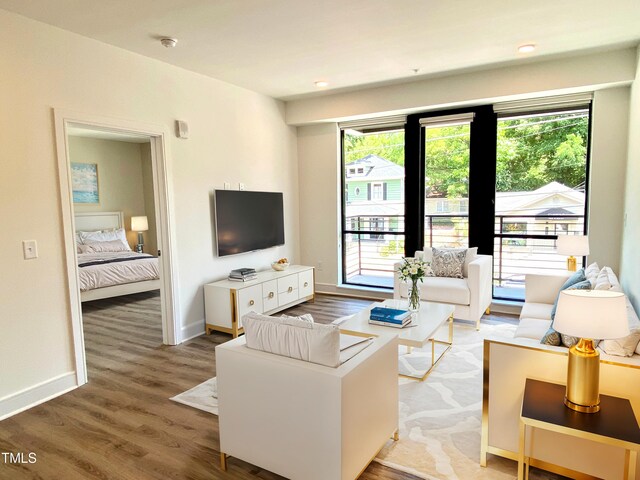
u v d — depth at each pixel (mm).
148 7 2771
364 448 1997
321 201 5949
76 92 3180
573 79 4051
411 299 3482
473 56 3951
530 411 1778
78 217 6922
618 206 4191
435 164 5293
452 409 2748
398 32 3312
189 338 4297
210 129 4496
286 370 1896
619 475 1870
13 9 2729
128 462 2236
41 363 2965
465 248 4820
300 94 5324
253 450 2057
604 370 1884
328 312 5082
